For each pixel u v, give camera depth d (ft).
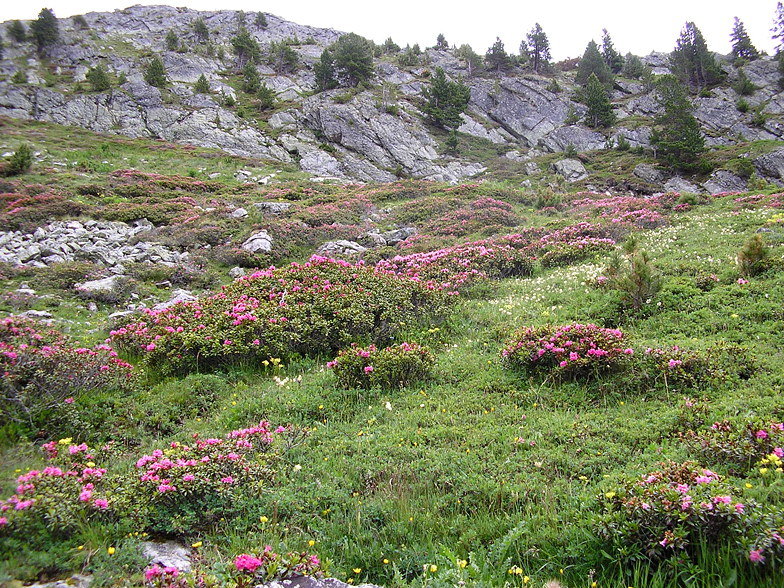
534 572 13.46
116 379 27.84
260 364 32.32
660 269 42.42
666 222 65.05
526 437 21.72
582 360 26.37
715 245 49.08
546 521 15.12
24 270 54.65
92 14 324.39
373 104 224.74
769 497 14.21
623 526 13.26
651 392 24.63
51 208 79.71
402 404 26.40
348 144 202.39
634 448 19.90
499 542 14.16
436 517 16.25
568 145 213.05
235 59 287.69
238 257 66.23
